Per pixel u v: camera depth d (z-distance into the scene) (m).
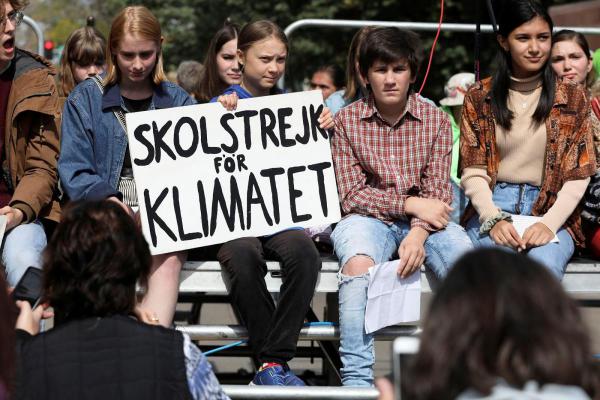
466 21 35.47
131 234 5.67
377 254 8.45
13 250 8.15
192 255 9.05
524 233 8.55
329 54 39.56
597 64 13.62
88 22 13.04
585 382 3.75
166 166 8.56
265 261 8.45
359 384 8.07
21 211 8.50
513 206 9.10
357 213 8.92
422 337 3.89
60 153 8.80
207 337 8.38
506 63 9.10
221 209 8.63
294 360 13.87
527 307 3.75
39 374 5.35
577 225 8.96
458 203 11.73
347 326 8.18
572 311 3.82
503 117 9.04
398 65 8.75
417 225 8.55
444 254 8.41
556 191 8.98
